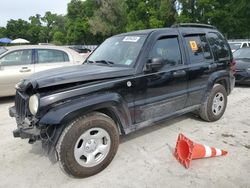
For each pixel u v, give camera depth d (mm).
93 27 47094
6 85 7043
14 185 3283
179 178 3330
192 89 4648
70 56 7949
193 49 4727
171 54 4332
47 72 3896
